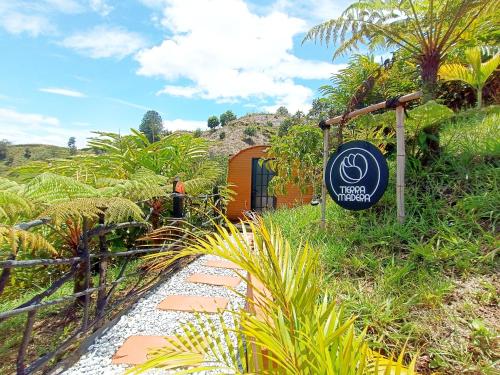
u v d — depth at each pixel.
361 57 6.94
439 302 1.84
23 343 1.78
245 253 1.37
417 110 3.30
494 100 5.96
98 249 3.53
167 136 5.96
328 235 3.14
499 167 3.02
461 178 3.14
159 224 4.36
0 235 1.61
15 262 1.67
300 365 1.00
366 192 3.05
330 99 7.48
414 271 2.20
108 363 2.12
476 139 3.65
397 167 2.95
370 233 2.82
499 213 2.48
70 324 2.70
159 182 4.12
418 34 4.35
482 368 1.42
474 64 5.23
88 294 2.36
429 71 4.27
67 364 2.10
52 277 3.69
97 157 5.25
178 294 3.29
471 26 5.16
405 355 1.59
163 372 2.00
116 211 2.48
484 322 1.67
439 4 4.29
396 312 1.84
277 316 1.18
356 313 1.87
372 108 3.19
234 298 3.20
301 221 3.88
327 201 4.43
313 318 1.24
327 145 3.77
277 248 1.57
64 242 2.98
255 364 1.22
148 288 3.38
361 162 3.09
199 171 6.58
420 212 2.97
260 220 1.64
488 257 2.10
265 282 1.32
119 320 2.73
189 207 4.89
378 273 2.28
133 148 5.74
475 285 1.95
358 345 1.04
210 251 1.39
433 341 1.62
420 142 3.59
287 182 6.56
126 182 3.36
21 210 2.12
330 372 0.90
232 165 9.96
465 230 2.44
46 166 4.62
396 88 6.56
